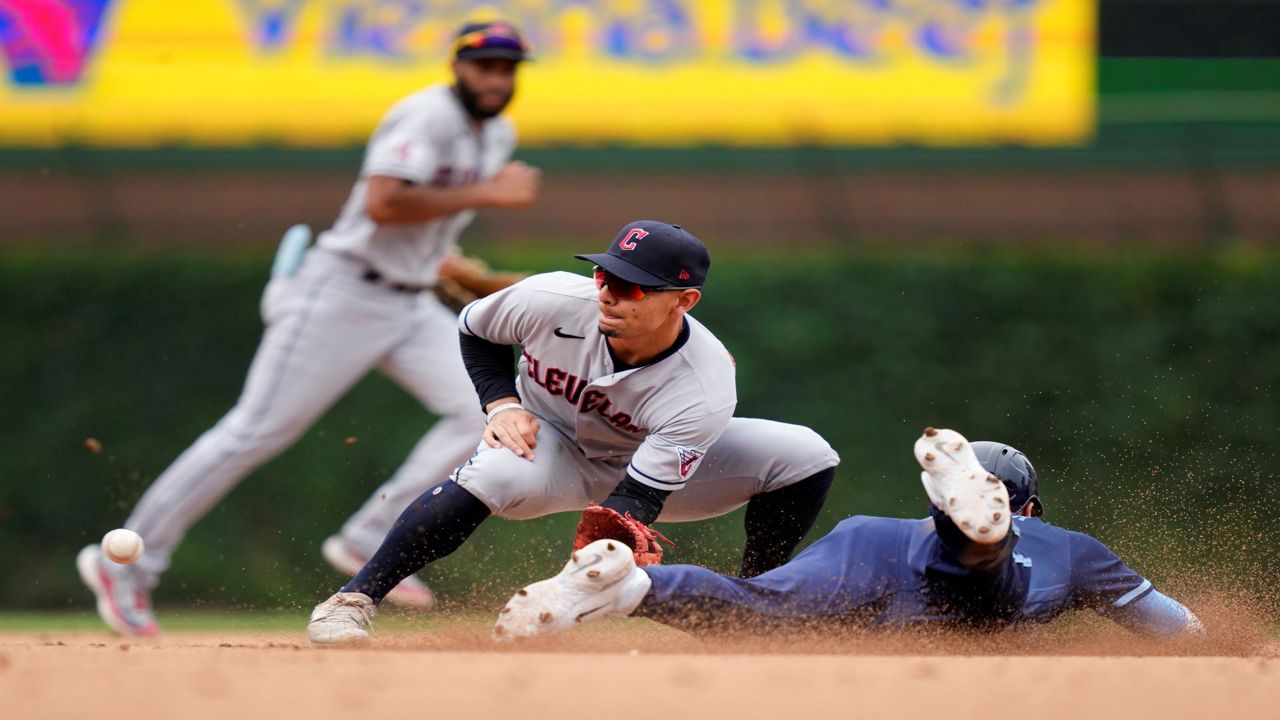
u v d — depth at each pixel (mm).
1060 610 13625
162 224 35750
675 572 12195
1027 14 35594
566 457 14664
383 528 22234
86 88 36188
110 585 21625
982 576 12266
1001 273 32688
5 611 32719
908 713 8617
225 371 33562
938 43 35719
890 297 32688
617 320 12961
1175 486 31719
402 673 10172
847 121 35875
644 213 35750
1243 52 38188
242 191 35938
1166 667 11156
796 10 35938
